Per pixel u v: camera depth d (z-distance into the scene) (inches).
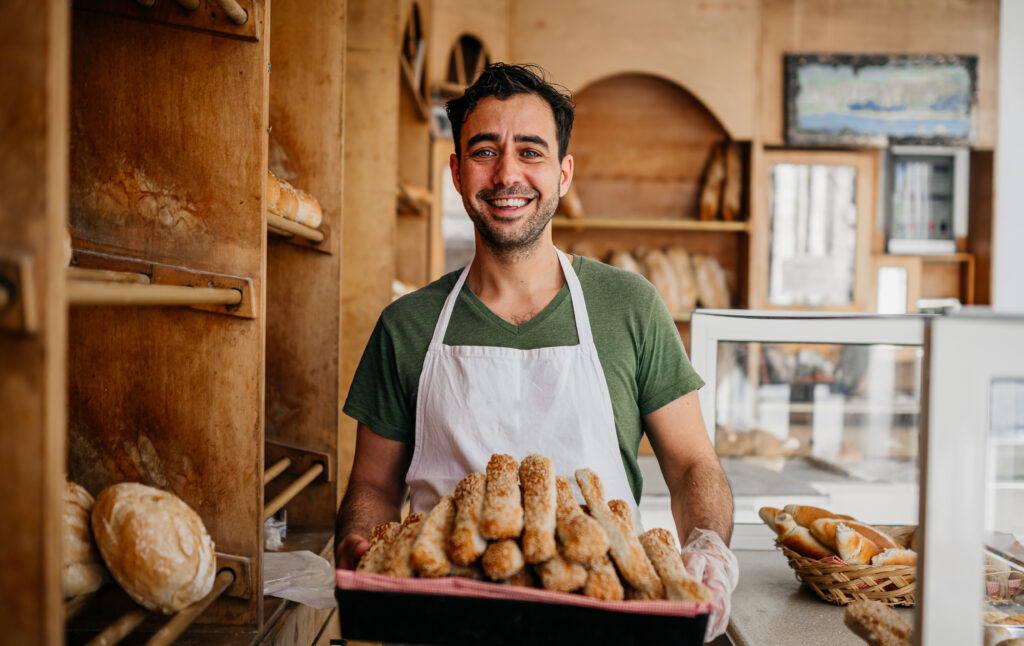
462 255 120.1
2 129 22.2
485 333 48.3
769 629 42.1
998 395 27.6
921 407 28.4
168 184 42.4
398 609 30.6
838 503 68.4
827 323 52.9
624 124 140.0
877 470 84.2
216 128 41.9
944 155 141.2
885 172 140.8
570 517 31.6
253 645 40.6
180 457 42.9
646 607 29.1
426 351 49.1
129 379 43.1
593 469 45.1
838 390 95.4
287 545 60.6
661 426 49.0
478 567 31.7
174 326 42.8
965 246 141.9
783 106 132.9
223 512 42.6
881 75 132.3
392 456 50.7
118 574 34.1
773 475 75.0
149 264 41.9
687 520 44.6
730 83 132.5
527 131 46.0
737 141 135.9
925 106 132.6
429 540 31.7
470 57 127.9
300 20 64.0
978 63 133.4
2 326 22.0
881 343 52.4
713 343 54.2
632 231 139.3
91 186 42.6
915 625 28.1
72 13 41.8
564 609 29.7
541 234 48.3
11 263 21.7
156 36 41.6
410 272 118.1
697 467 47.1
